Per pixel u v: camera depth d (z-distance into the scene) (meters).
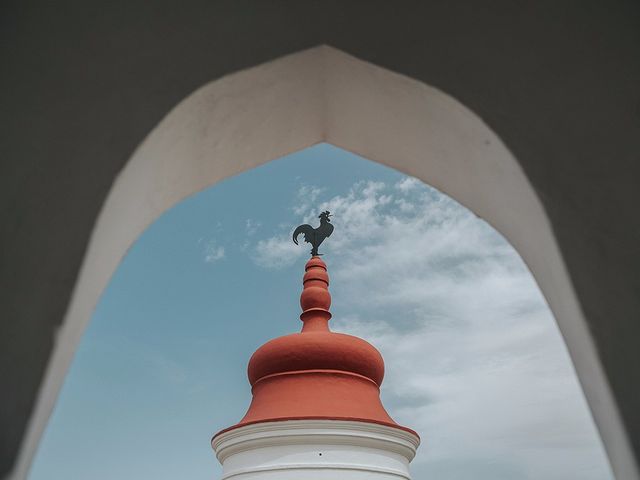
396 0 2.85
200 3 2.80
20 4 2.64
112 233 2.58
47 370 2.17
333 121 3.38
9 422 2.08
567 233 2.42
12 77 2.54
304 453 9.62
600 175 2.48
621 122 2.54
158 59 2.68
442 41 2.77
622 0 2.70
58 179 2.43
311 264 12.57
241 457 9.97
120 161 2.48
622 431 2.14
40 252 2.31
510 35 2.73
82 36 2.65
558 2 2.74
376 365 11.05
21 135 2.46
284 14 2.83
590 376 2.34
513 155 2.54
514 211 2.79
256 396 10.78
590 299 2.31
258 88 2.88
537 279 2.80
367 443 9.84
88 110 2.55
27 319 2.22
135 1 2.75
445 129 2.89
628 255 2.36
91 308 2.57
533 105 2.61
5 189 2.38
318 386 10.36
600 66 2.62
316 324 11.67
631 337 2.24
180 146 2.84
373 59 2.78
